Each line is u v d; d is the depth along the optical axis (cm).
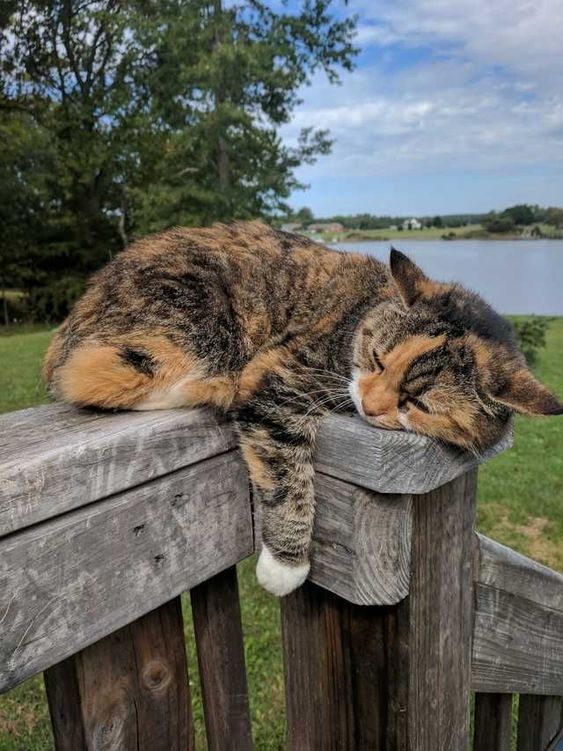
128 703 41
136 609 37
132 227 790
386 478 38
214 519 43
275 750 93
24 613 32
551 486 194
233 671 49
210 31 471
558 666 62
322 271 80
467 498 46
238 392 62
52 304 894
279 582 46
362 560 40
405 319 71
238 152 516
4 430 39
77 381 56
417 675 45
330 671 47
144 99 571
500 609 53
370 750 47
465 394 59
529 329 319
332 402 63
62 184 809
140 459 37
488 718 67
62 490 33
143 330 64
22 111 561
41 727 95
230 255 76
